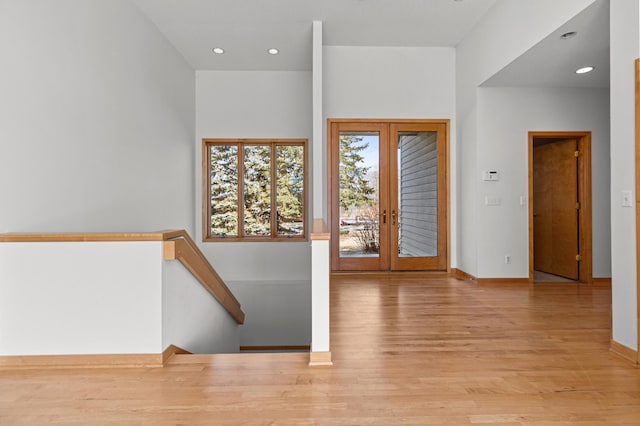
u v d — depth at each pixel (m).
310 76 5.76
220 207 5.86
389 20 4.33
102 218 3.17
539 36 3.26
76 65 2.84
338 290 4.33
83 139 2.92
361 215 5.27
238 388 1.99
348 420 1.70
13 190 2.30
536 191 5.70
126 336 2.28
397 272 5.27
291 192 5.89
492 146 4.57
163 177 4.49
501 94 4.56
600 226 4.75
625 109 2.36
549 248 5.41
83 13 2.92
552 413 1.76
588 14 2.79
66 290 2.27
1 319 2.25
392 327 3.03
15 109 2.30
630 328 2.34
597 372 2.19
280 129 5.75
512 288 4.41
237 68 5.63
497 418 1.72
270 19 4.18
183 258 2.47
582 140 4.75
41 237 2.25
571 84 4.47
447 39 4.93
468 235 4.85
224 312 3.66
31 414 1.74
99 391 1.96
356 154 5.23
